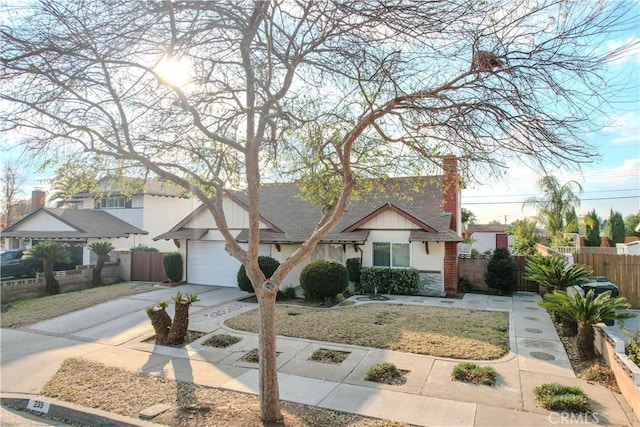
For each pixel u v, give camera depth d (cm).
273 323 561
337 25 527
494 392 631
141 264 1994
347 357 806
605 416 547
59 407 612
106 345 937
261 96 655
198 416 561
